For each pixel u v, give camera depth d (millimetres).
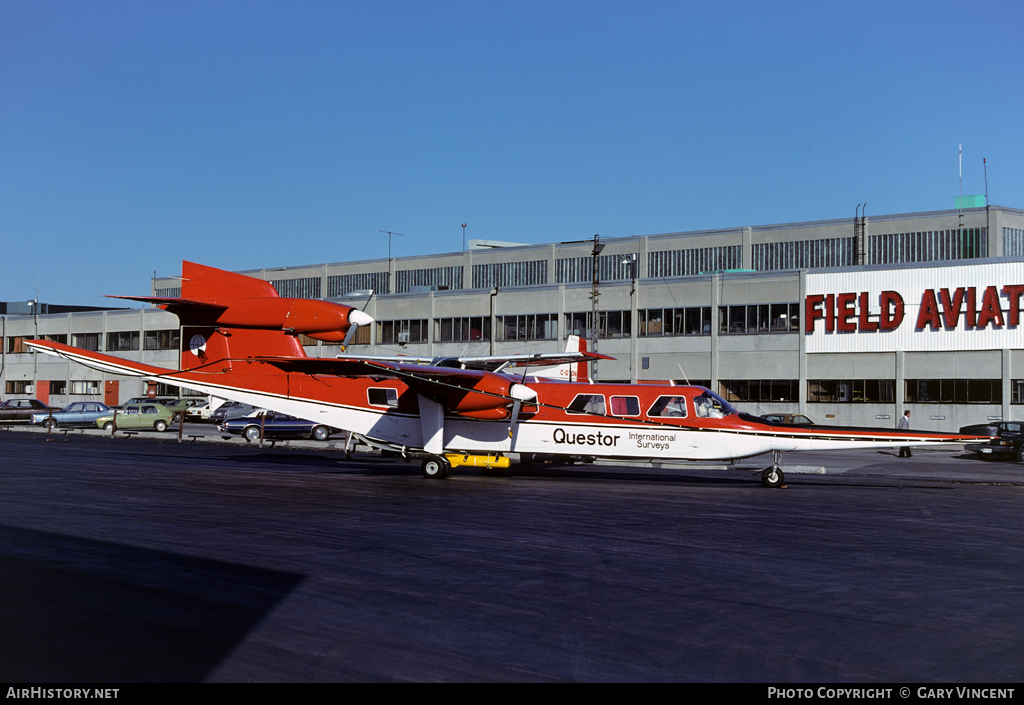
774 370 48781
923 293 44812
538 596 9195
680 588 9688
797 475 25062
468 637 7633
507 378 22188
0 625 7727
